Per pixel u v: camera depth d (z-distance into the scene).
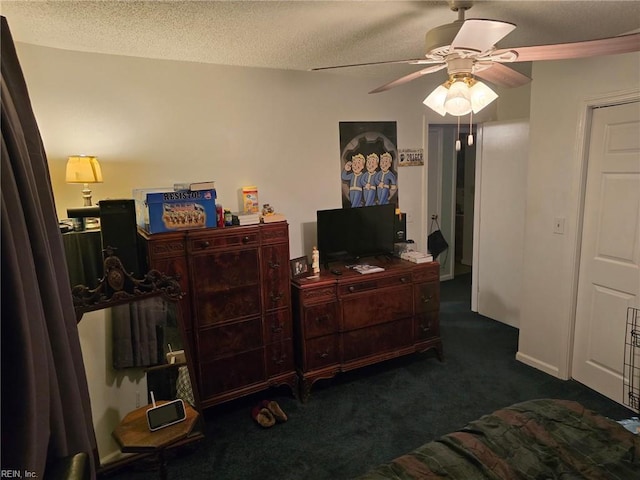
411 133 3.83
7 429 0.77
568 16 2.09
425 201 4.02
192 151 2.88
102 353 2.21
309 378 2.87
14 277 0.76
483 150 4.04
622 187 2.52
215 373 2.65
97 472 2.07
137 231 2.55
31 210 0.91
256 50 2.55
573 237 2.79
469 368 3.21
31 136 1.06
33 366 0.80
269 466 2.23
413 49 2.57
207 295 2.57
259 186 3.15
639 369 2.50
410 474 1.32
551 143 2.87
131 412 2.21
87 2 1.77
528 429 1.51
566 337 2.91
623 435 1.46
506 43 2.56
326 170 3.42
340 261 3.26
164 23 2.04
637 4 1.94
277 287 2.80
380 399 2.84
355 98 3.47
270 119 3.12
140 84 2.67
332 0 1.78
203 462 2.27
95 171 2.39
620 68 2.41
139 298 2.30
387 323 3.12
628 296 2.54
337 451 2.33
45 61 2.39
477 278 4.30
